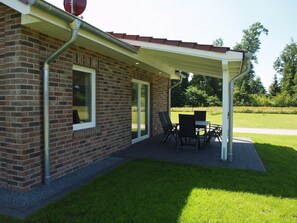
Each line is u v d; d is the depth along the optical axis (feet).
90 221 10.12
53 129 15.16
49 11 10.86
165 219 10.40
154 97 34.60
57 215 10.54
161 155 22.47
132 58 21.95
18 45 12.50
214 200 12.45
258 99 152.25
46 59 13.58
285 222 10.43
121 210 11.13
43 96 13.79
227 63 18.16
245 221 10.42
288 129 49.55
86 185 14.16
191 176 16.19
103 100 21.06
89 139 19.12
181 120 23.84
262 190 13.97
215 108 118.62
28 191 13.19
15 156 12.94
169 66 34.14
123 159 20.97
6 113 13.05
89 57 18.69
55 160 15.43
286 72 179.73
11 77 12.74
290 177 16.57
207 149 25.45
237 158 21.66
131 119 26.91
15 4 10.85
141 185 14.34
